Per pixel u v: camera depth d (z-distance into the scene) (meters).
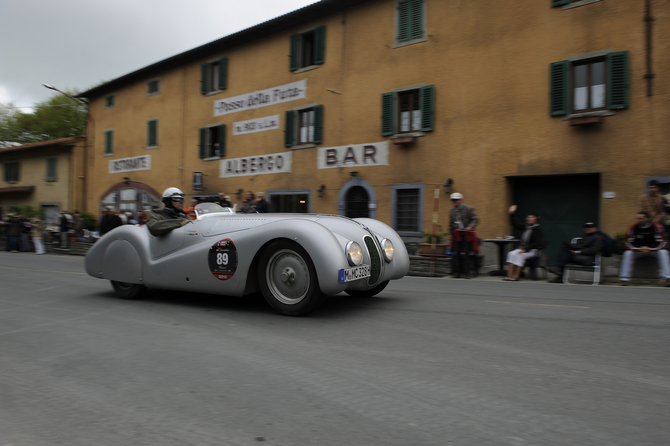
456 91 12.75
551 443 2.07
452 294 6.54
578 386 2.77
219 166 19.02
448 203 12.81
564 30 11.11
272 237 4.68
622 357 3.36
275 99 17.09
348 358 3.37
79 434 2.23
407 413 2.42
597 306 5.50
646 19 10.09
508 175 11.84
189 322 4.56
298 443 2.11
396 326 4.36
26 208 24.48
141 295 5.88
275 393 2.71
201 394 2.71
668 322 4.55
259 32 17.27
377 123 14.28
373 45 14.45
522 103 11.67
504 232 11.95
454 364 3.21
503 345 3.69
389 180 13.98
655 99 9.99
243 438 2.16
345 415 2.40
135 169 22.67
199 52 19.41
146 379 2.97
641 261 8.29
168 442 2.14
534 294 6.64
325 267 4.41
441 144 12.98
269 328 4.29
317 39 15.72
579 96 11.05
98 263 6.00
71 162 25.42
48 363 3.32
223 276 5.01
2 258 14.40
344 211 15.04
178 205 5.90
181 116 20.58
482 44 12.34
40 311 5.21
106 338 3.99
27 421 2.39
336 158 15.23
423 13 13.38
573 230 11.49
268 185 17.27
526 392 2.68
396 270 5.40
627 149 10.28
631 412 2.40
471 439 2.12
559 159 11.12
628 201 10.26
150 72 21.91
